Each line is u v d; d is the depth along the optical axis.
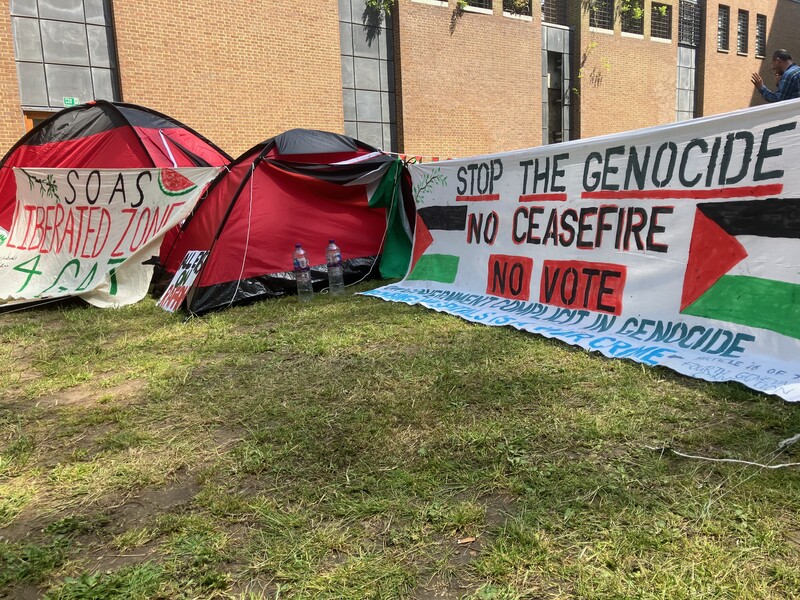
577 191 4.75
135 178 6.53
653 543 1.87
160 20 13.02
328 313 5.48
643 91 22.50
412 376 3.60
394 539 1.99
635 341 3.99
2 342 4.98
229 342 4.59
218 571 1.88
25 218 7.55
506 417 2.92
